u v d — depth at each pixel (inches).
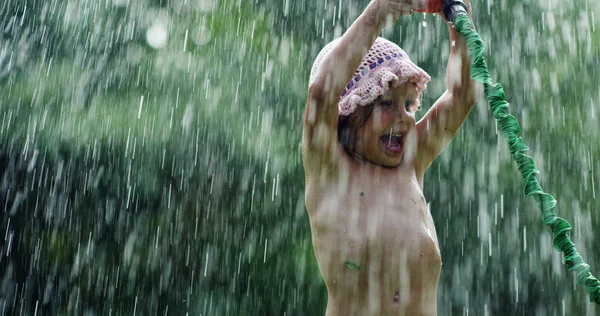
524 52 283.9
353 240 110.8
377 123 113.9
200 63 287.3
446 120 122.5
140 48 292.4
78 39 294.4
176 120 280.2
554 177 272.5
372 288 109.8
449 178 280.2
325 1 306.7
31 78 288.0
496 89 105.0
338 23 303.9
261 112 283.1
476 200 279.3
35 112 285.0
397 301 109.6
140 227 302.0
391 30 289.9
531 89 279.6
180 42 291.0
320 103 109.4
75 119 281.9
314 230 115.3
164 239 303.1
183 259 306.5
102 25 295.9
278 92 286.4
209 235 300.2
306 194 117.4
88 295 317.4
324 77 109.0
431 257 112.3
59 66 289.4
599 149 273.1
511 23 286.7
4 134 282.0
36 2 300.0
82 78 287.4
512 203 279.7
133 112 281.3
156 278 310.2
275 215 294.4
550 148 273.9
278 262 297.7
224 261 301.9
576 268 96.5
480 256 286.8
